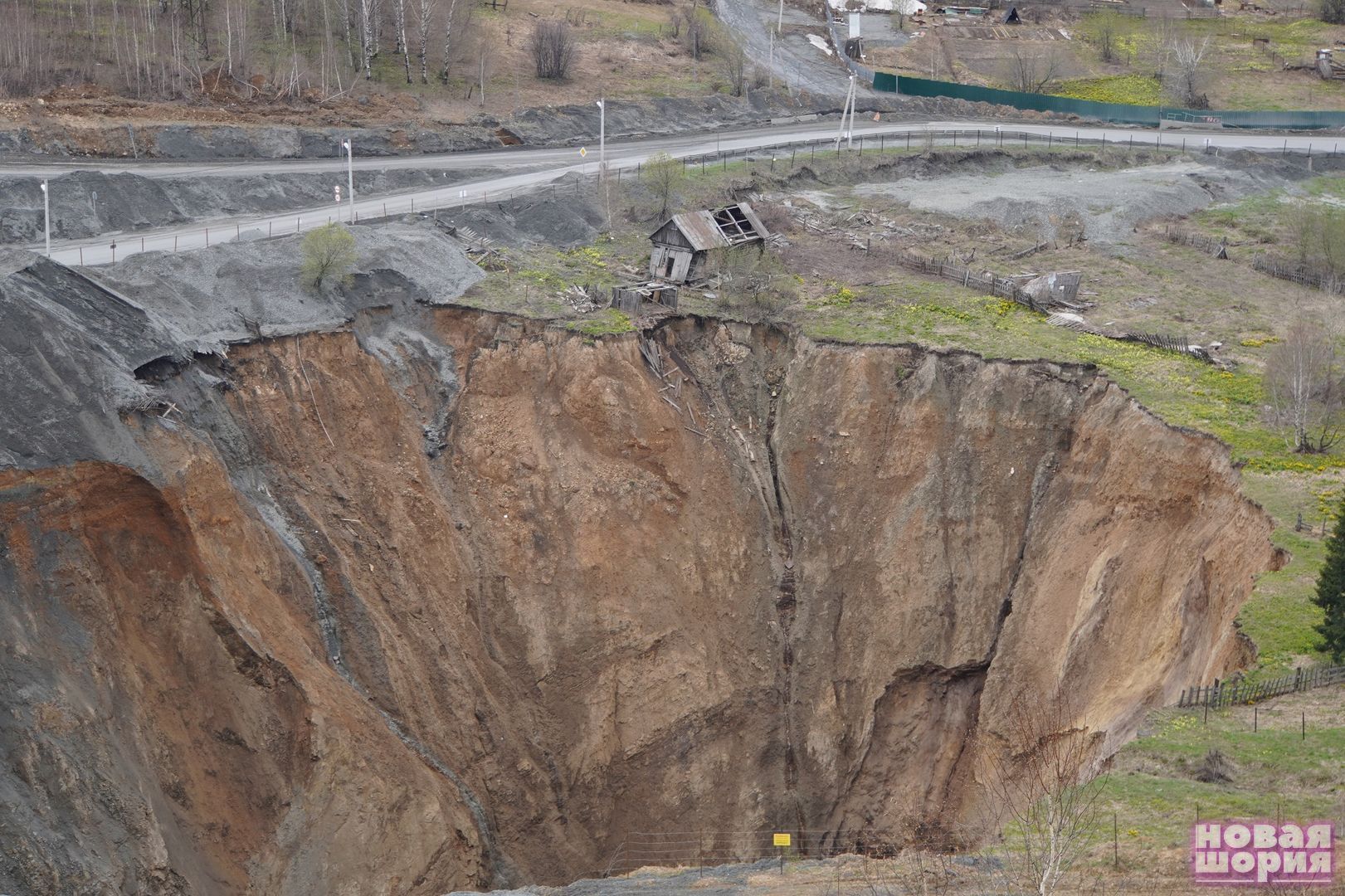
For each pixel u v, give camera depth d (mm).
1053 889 31641
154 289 53156
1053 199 81438
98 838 38062
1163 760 36625
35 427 42531
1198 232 80062
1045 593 53500
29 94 77375
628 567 55906
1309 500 49000
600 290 64000
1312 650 40625
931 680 55250
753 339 63375
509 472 56531
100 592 42562
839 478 58969
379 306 58625
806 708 55781
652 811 53344
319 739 44188
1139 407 55156
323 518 51500
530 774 51531
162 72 81750
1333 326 65688
